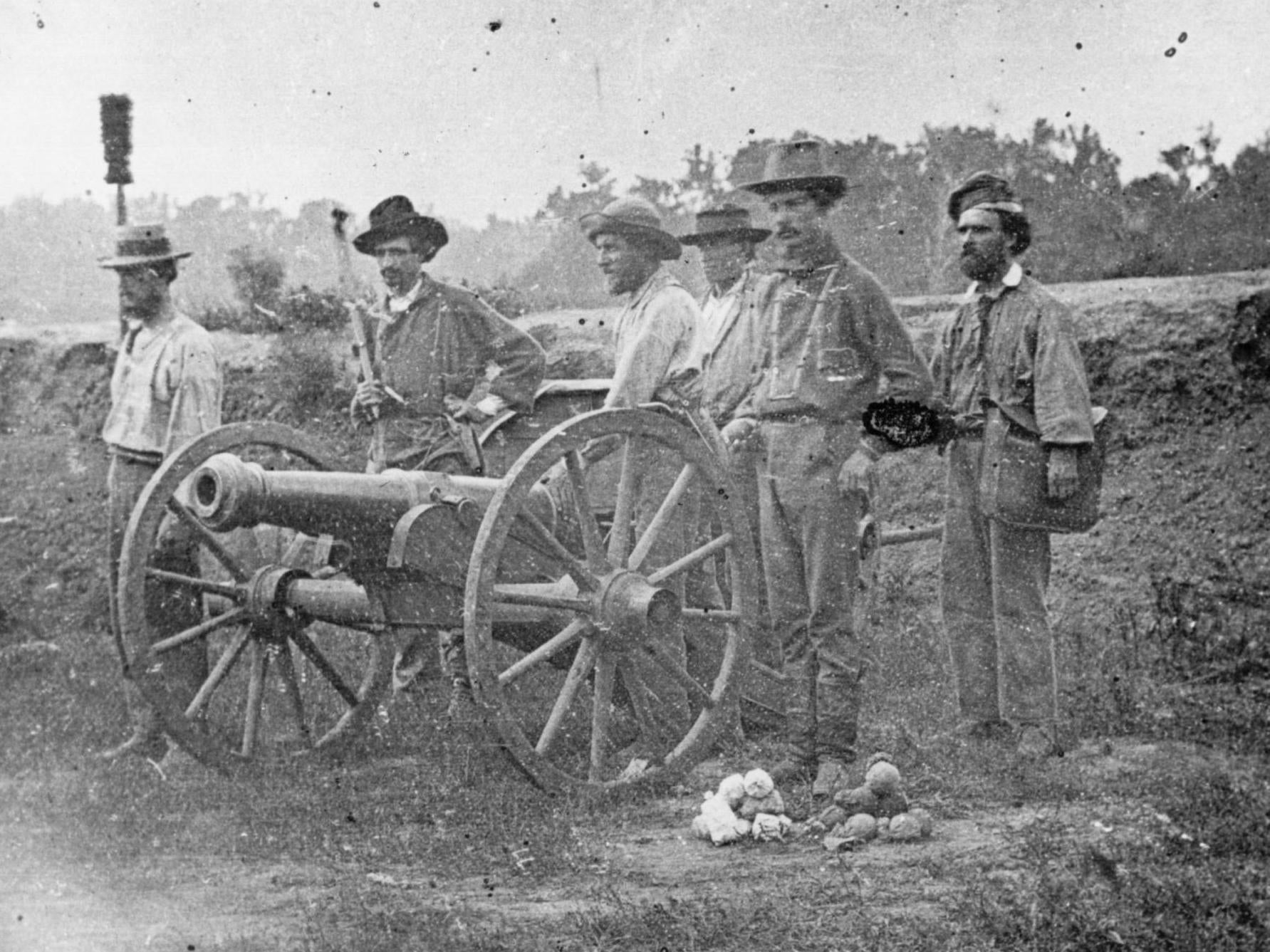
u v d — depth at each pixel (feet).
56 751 22.16
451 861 16.53
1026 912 13.74
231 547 33.04
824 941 13.60
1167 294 31.83
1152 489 30.48
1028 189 34.71
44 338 40.60
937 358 22.76
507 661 24.82
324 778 20.58
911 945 13.37
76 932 13.97
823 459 20.26
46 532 38.22
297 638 21.89
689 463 20.77
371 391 25.13
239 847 17.11
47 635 34.81
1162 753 20.61
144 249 23.49
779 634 20.65
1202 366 30.96
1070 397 21.22
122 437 23.30
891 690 24.97
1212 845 15.58
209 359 23.49
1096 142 34.42
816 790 19.30
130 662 20.44
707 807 17.89
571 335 36.32
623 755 21.50
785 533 20.52
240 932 13.84
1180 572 29.25
